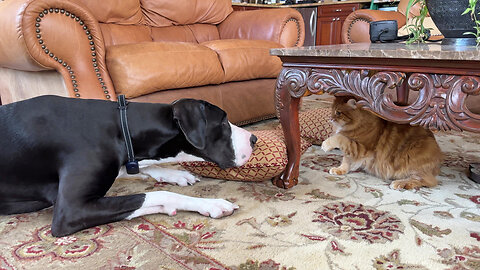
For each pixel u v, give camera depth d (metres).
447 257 0.99
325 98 3.86
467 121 0.99
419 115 1.07
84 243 1.09
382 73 1.12
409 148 1.50
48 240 1.11
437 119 1.04
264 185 1.54
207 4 3.24
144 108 1.29
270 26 3.01
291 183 1.50
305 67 1.33
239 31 3.21
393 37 1.75
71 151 1.16
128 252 1.04
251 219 1.22
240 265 0.96
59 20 1.65
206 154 1.33
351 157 1.65
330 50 1.19
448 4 1.30
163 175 1.58
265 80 2.77
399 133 1.53
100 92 1.80
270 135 1.67
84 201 1.12
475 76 0.96
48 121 1.19
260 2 6.32
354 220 1.21
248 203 1.36
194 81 2.19
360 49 1.14
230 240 1.09
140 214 1.20
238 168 1.50
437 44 1.45
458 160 1.86
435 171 1.51
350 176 1.65
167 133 1.28
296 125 1.47
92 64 1.79
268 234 1.12
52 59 1.67
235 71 2.46
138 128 1.25
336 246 1.05
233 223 1.20
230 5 3.47
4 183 1.19
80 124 1.20
